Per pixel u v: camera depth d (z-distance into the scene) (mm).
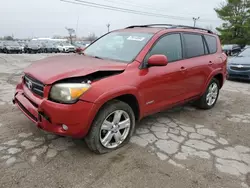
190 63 3867
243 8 30766
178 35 3758
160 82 3242
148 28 3729
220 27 32812
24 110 2865
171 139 3277
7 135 3098
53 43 31938
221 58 4805
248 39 30578
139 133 3424
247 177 2477
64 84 2363
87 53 3748
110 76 2646
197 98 4410
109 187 2209
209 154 2914
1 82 6516
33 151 2740
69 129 2406
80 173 2387
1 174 2291
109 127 2744
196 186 2289
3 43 25891
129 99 2955
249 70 7898
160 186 2258
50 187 2166
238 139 3422
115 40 3656
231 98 5965
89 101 2398
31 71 2789
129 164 2588
